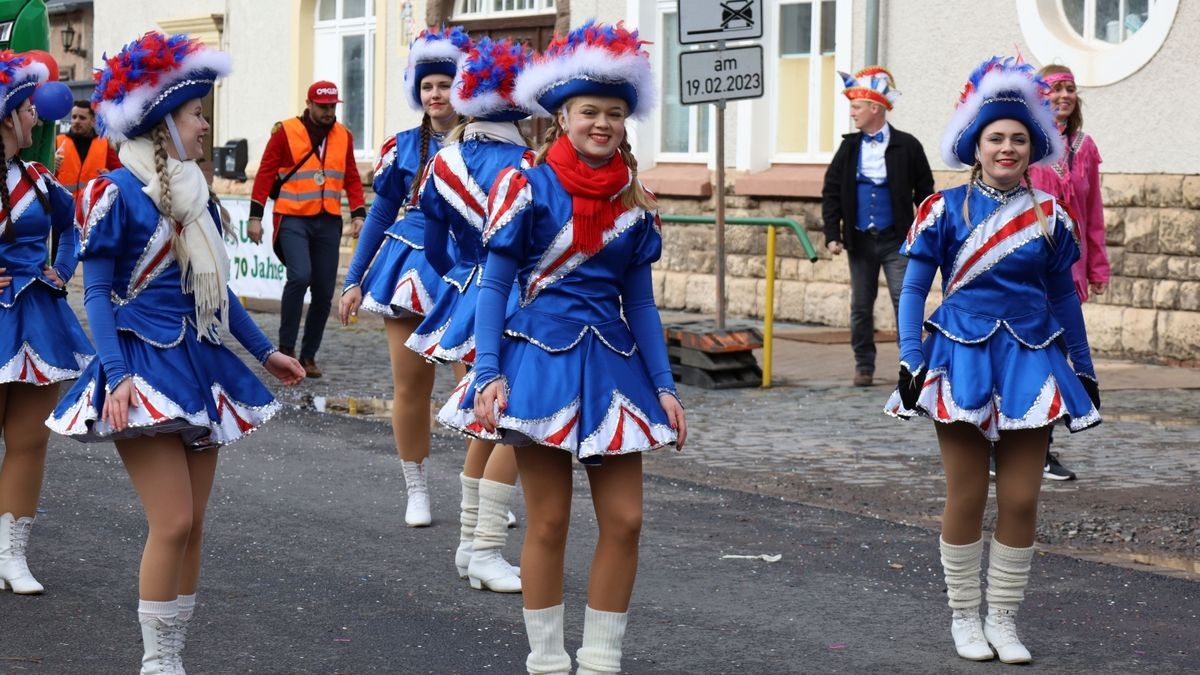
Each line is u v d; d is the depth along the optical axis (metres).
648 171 20.38
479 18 22.72
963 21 16.86
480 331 5.51
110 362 5.66
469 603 7.40
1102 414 12.34
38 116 7.70
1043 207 6.49
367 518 9.14
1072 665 6.46
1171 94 15.17
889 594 7.57
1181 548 8.45
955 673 6.37
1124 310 15.45
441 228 7.73
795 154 19.03
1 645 6.63
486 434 5.53
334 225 14.73
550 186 5.59
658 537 8.68
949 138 6.61
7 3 13.28
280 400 13.58
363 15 24.70
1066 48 15.93
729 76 13.92
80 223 5.73
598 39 5.52
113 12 30.27
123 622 7.01
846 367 15.16
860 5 17.94
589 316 5.60
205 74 5.93
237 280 19.58
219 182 27.19
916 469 10.54
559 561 5.64
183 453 5.87
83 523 8.86
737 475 10.41
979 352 6.41
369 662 6.47
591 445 5.41
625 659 6.54
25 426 7.45
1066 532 8.75
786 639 6.84
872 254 13.75
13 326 7.37
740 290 19.08
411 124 23.56
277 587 7.62
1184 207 15.05
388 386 14.43
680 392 13.80
